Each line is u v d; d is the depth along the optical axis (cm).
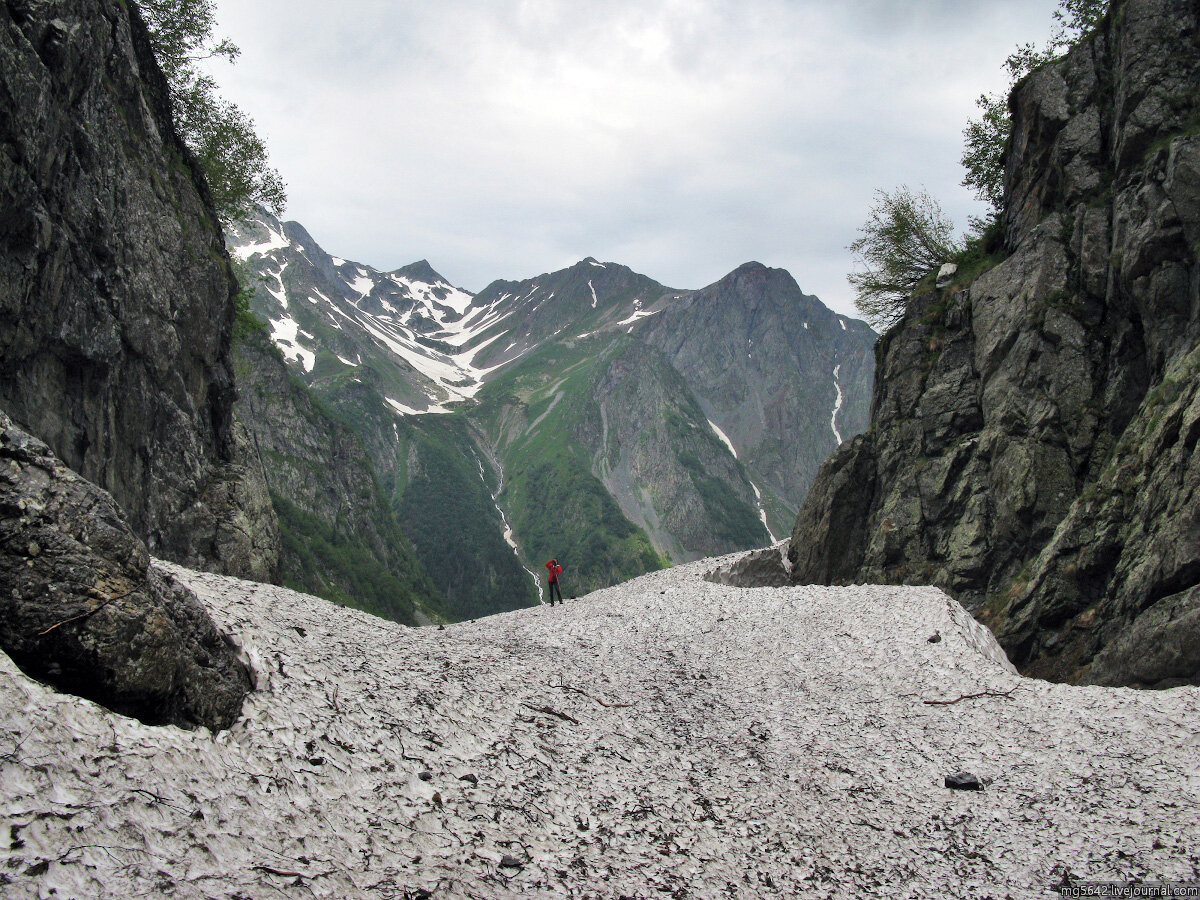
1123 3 3772
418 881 998
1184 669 2419
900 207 5856
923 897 1245
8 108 2105
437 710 1516
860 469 4647
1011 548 3606
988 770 1678
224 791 983
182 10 4484
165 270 3241
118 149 2892
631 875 1178
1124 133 3512
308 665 1435
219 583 1898
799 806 1523
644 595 3247
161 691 1052
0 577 925
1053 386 3603
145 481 3058
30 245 2277
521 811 1274
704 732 1869
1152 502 2770
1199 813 1422
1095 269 3566
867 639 2461
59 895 716
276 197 5253
